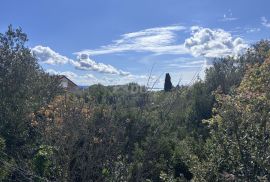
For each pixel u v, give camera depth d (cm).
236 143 697
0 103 1434
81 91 1573
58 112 973
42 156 949
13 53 1570
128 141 1020
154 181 948
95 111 952
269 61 884
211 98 1490
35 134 1298
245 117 690
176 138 1171
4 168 1005
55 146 905
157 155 1027
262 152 666
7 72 1536
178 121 1387
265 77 822
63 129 900
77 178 903
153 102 1088
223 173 712
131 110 1066
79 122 904
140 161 951
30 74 1584
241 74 1719
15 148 1244
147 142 980
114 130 930
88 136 895
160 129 1053
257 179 662
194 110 1457
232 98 707
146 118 1058
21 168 954
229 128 700
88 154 877
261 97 695
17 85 1530
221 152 721
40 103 1455
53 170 913
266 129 679
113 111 1023
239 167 692
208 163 738
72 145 880
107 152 897
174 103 1092
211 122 732
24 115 1372
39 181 928
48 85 1619
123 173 882
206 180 730
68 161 878
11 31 1566
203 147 847
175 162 1028
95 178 889
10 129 1341
